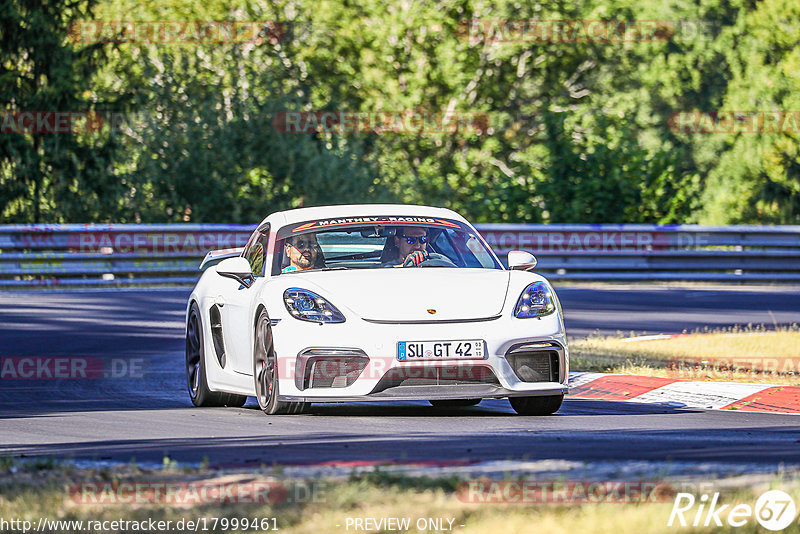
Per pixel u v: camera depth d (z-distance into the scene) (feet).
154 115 323.37
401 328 86.99
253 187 317.42
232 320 99.91
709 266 268.00
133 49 366.02
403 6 454.81
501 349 87.81
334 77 447.42
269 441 75.82
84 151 320.50
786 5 458.50
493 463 62.23
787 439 76.79
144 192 317.22
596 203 307.17
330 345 87.15
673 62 501.97
